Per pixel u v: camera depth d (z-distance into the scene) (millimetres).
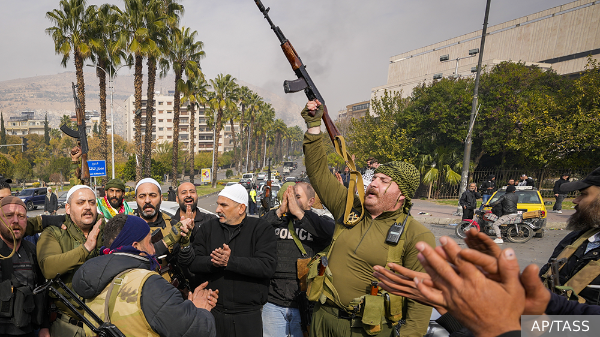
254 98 62156
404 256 1891
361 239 1940
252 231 2760
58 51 22188
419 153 26031
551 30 42844
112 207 4570
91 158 78500
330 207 2324
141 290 1581
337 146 2150
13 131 162625
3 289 2252
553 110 19938
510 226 9508
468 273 566
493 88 23391
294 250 2924
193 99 36062
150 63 24359
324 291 2008
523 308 550
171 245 2498
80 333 2414
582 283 1649
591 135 17594
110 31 22500
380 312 1783
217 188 43344
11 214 2295
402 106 28562
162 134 122688
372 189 1944
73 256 2363
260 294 2648
